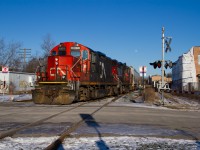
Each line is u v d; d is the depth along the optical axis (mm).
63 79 23609
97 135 9797
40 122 12727
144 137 9641
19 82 56844
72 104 23406
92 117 14742
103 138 9320
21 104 23469
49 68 24312
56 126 11602
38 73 24516
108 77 36156
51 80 23625
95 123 12641
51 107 20438
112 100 29594
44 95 23203
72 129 10797
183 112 19312
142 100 31734
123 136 9727
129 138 9406
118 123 12773
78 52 26297
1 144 8219
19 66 83812
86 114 15992
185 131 11070
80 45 26406
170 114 17484
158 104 26078
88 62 27281
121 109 19453
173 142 8953
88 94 27625
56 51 26547
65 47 26406
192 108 23156
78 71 25484
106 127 11555
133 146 8266
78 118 14219
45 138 9141
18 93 49656
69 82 23453
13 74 54188
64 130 10656
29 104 23438
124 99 32500
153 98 30500
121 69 46969
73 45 26375
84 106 21312
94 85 29891
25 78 59938
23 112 17031
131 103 25781
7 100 29422
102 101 27766
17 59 83312
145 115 16312
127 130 10938
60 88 23062
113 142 8750
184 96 44906
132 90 65875
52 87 23312
